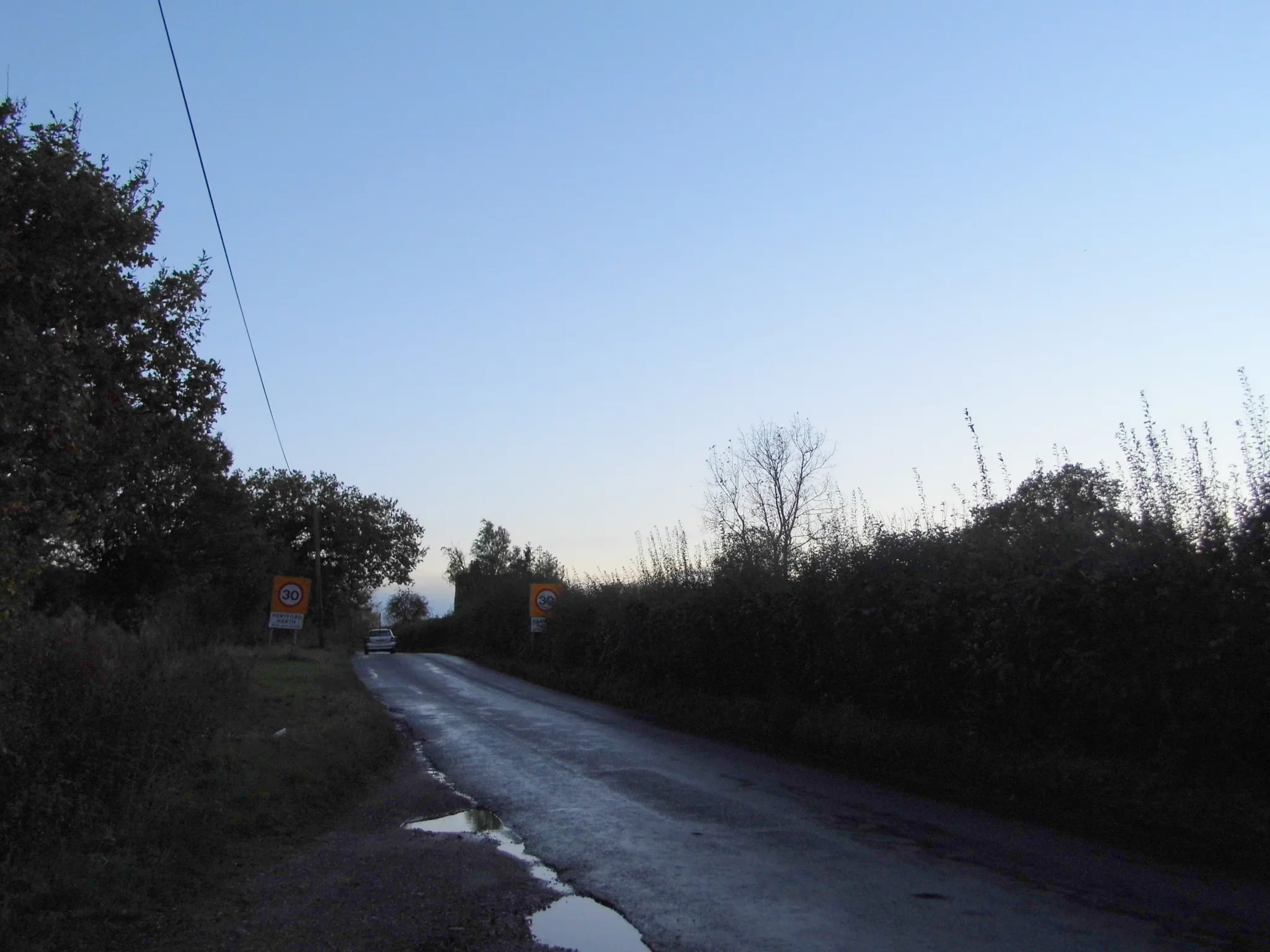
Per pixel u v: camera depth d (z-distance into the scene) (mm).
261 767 11086
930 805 10492
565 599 31891
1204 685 8883
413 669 36438
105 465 10141
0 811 7156
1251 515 8797
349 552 72688
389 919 6609
